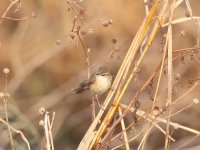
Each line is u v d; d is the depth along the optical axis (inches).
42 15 628.1
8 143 403.2
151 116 273.9
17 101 601.0
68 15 596.4
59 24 613.0
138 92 274.8
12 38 633.0
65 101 609.3
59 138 595.8
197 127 537.6
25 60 625.0
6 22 635.5
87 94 605.0
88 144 280.8
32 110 591.2
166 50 284.7
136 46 285.0
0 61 625.9
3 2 633.0
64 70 617.0
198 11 576.7
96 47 586.6
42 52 619.8
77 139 602.2
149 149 518.6
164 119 276.4
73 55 610.5
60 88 612.4
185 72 535.2
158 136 526.9
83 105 612.1
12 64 619.5
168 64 274.8
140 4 596.4
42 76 625.3
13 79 606.5
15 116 421.1
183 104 492.7
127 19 590.9
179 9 539.5
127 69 283.3
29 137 426.6
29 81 618.8
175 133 533.3
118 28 588.4
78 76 607.5
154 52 534.9
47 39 628.1
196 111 539.8
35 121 574.6
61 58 619.5
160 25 282.8
